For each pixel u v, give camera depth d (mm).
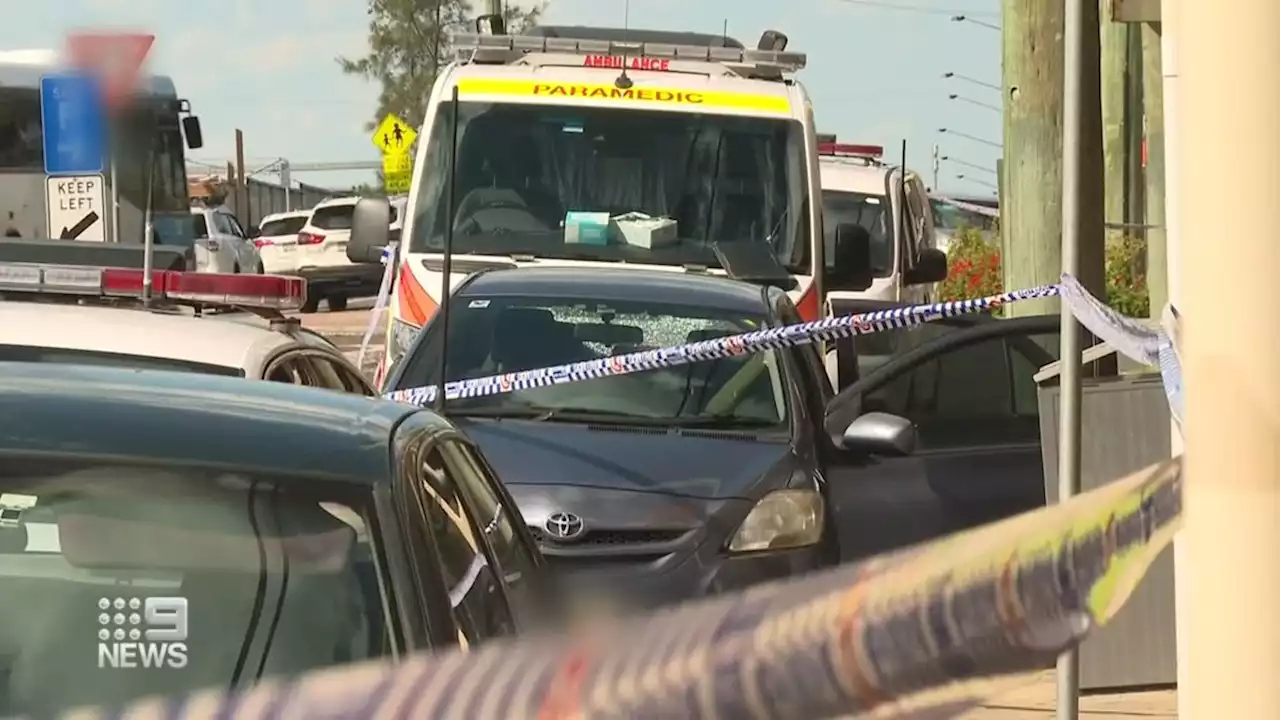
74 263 23328
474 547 14680
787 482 24938
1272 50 10406
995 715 22703
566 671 8930
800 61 39094
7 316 20156
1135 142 69250
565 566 23359
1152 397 26047
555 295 29875
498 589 14773
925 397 31547
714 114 37562
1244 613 10227
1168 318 16234
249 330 20594
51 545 12102
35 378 13938
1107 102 69562
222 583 11930
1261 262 10391
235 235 99500
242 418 13344
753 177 37281
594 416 26938
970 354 31938
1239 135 10422
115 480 12344
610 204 36812
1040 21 40469
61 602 11852
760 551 23984
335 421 13688
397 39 152000
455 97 23094
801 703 8820
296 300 22656
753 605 9031
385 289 40594
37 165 78812
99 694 11398
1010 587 9164
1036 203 40781
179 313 21516
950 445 30703
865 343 40125
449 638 11891
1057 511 9523
